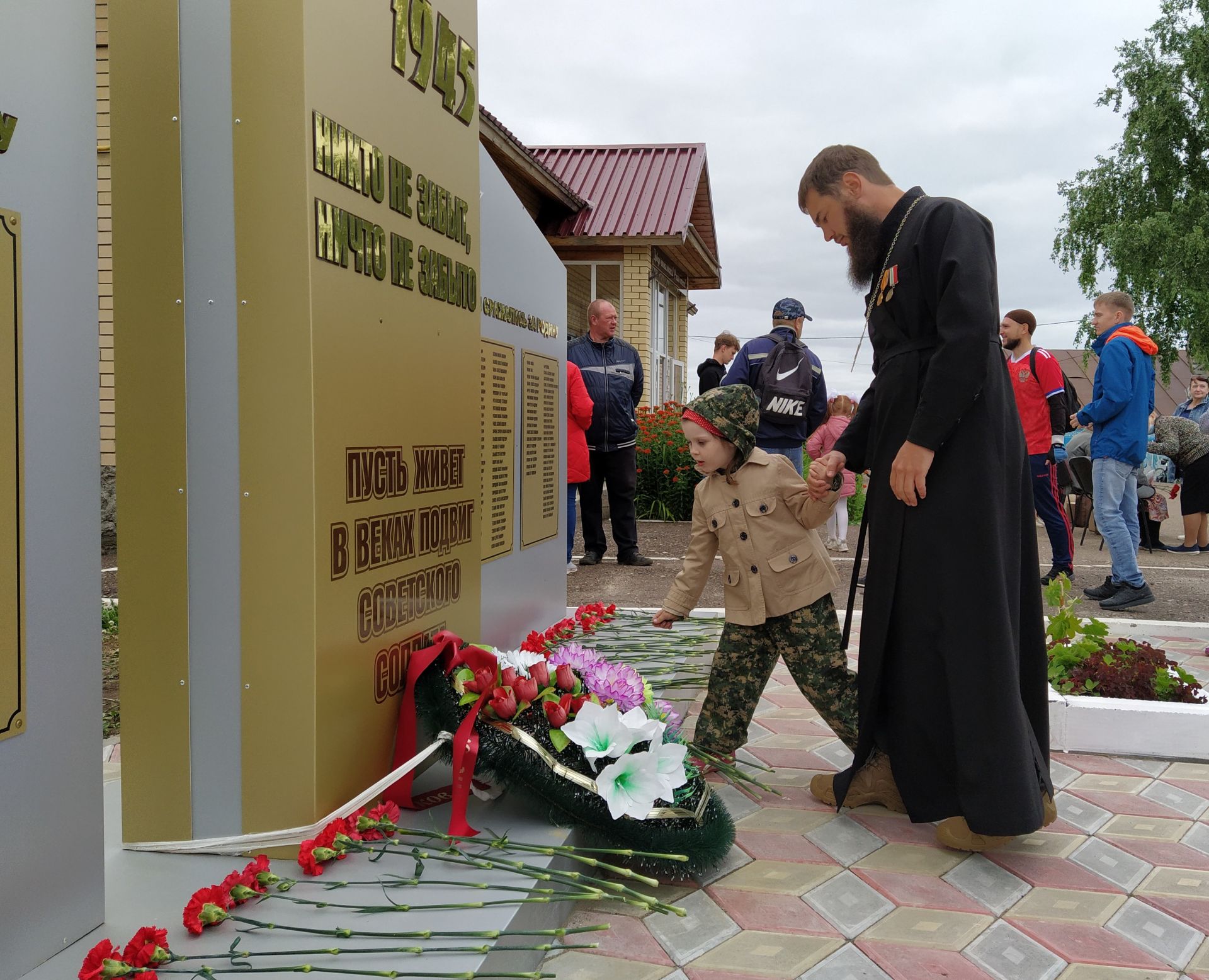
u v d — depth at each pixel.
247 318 2.28
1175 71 26.52
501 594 4.26
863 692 2.93
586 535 8.75
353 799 2.48
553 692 2.63
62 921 1.91
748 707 3.37
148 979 1.77
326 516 2.34
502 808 2.70
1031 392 7.51
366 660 2.56
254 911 2.10
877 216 2.96
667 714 2.84
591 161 17.55
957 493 2.72
